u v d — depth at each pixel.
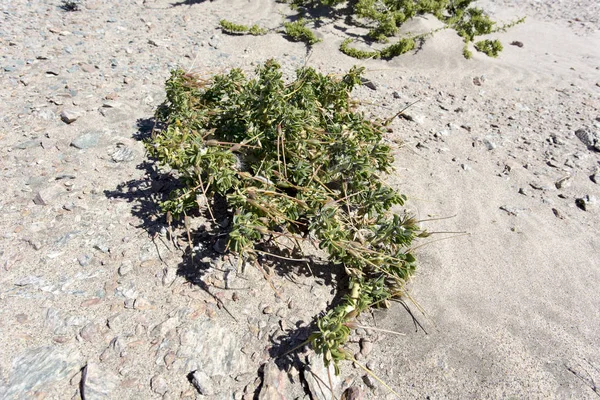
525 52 6.09
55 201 2.89
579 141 4.06
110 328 2.22
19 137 3.41
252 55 5.03
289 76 4.61
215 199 2.98
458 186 3.41
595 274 2.71
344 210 2.88
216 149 2.47
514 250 2.86
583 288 2.62
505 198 3.32
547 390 2.10
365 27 5.70
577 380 2.13
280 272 2.58
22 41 4.76
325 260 2.69
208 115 3.03
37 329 2.18
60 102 3.79
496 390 2.10
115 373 2.05
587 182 3.51
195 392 2.03
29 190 2.96
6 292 2.32
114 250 2.60
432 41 5.36
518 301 2.53
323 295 2.50
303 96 2.82
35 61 4.39
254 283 2.50
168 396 2.00
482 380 2.14
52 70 4.23
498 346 2.28
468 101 4.66
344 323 2.08
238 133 2.83
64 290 2.36
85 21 5.46
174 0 6.36
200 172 2.38
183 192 2.62
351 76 3.13
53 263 2.50
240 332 2.27
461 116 4.36
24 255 2.53
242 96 2.78
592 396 2.07
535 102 4.74
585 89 5.06
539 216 3.16
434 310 2.47
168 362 2.11
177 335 2.21
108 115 3.72
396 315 2.44
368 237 2.61
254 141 2.72
